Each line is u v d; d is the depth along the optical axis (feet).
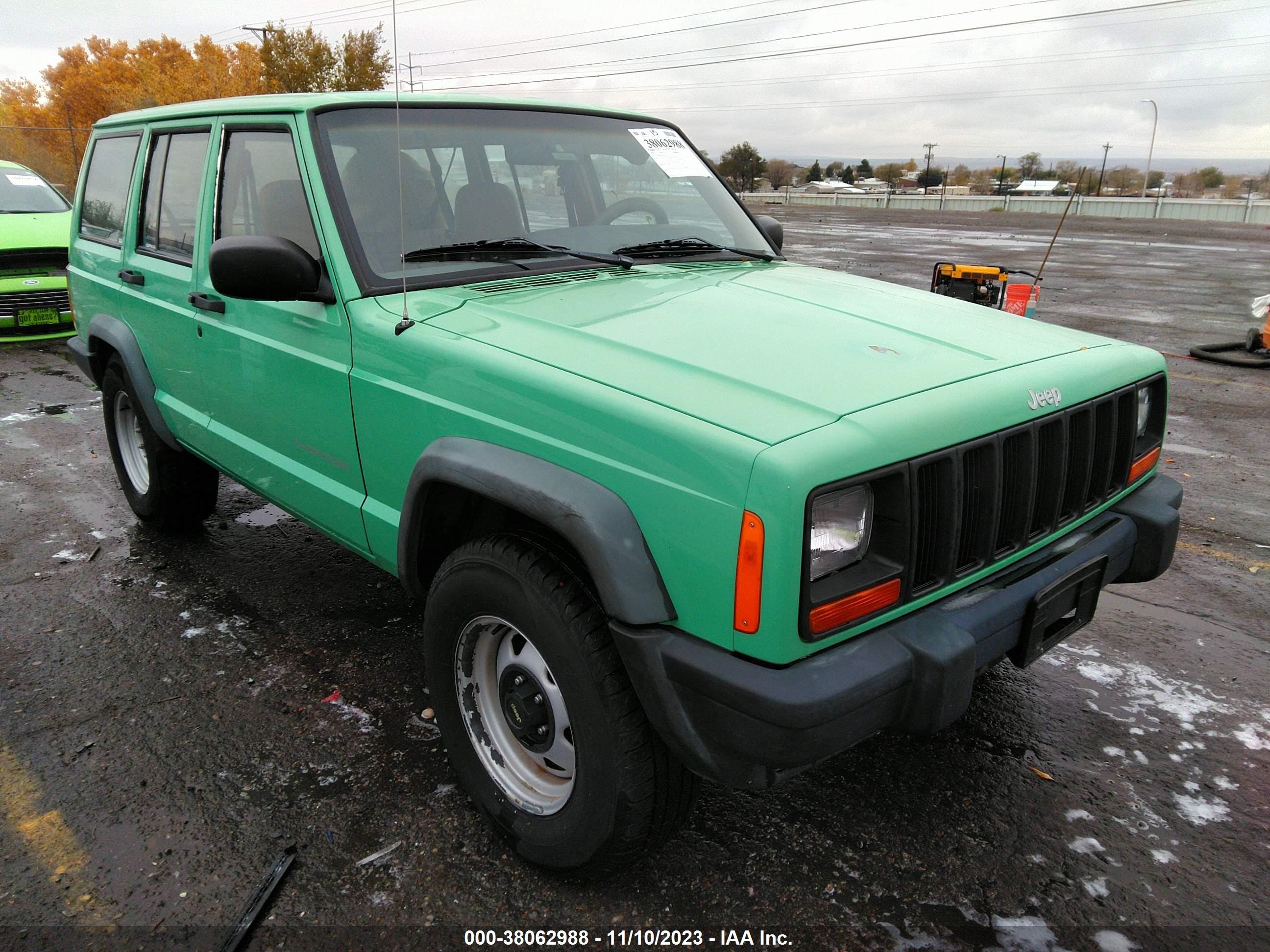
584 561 6.23
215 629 11.64
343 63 134.21
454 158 9.58
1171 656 11.27
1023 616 6.85
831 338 7.48
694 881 7.49
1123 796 8.62
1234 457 19.40
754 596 5.55
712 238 11.42
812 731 5.56
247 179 9.90
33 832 7.98
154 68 139.74
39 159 150.41
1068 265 62.28
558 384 6.61
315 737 9.39
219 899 7.24
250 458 10.52
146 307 12.08
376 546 8.76
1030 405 6.95
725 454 5.60
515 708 7.39
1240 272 59.06
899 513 6.01
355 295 8.38
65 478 17.34
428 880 7.47
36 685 10.28
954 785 8.77
